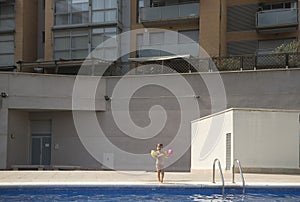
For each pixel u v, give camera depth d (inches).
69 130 1022.4
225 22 1212.5
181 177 620.1
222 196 460.4
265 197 455.8
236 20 1213.1
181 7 1195.9
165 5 1241.4
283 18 1145.4
